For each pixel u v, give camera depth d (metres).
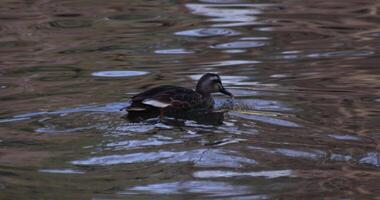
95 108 14.78
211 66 18.58
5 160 11.78
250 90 16.34
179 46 21.08
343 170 11.23
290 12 25.77
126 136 12.88
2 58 20.05
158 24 24.25
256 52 20.19
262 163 11.55
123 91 16.23
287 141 12.55
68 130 13.25
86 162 11.67
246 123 13.81
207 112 14.77
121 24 24.38
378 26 23.31
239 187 10.69
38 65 19.12
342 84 16.72
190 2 27.81
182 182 10.85
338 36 22.08
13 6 27.41
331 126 13.54
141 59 19.58
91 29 23.70
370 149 12.18
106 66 18.88
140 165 11.51
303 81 17.02
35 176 11.12
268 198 10.29
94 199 10.26
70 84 17.00
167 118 14.20
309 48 20.53
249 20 24.61
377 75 17.47
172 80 17.33
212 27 23.58
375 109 14.65
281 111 14.62
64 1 28.20
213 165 11.47
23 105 15.07
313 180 10.94
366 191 10.49
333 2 27.41
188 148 12.18
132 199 10.27
